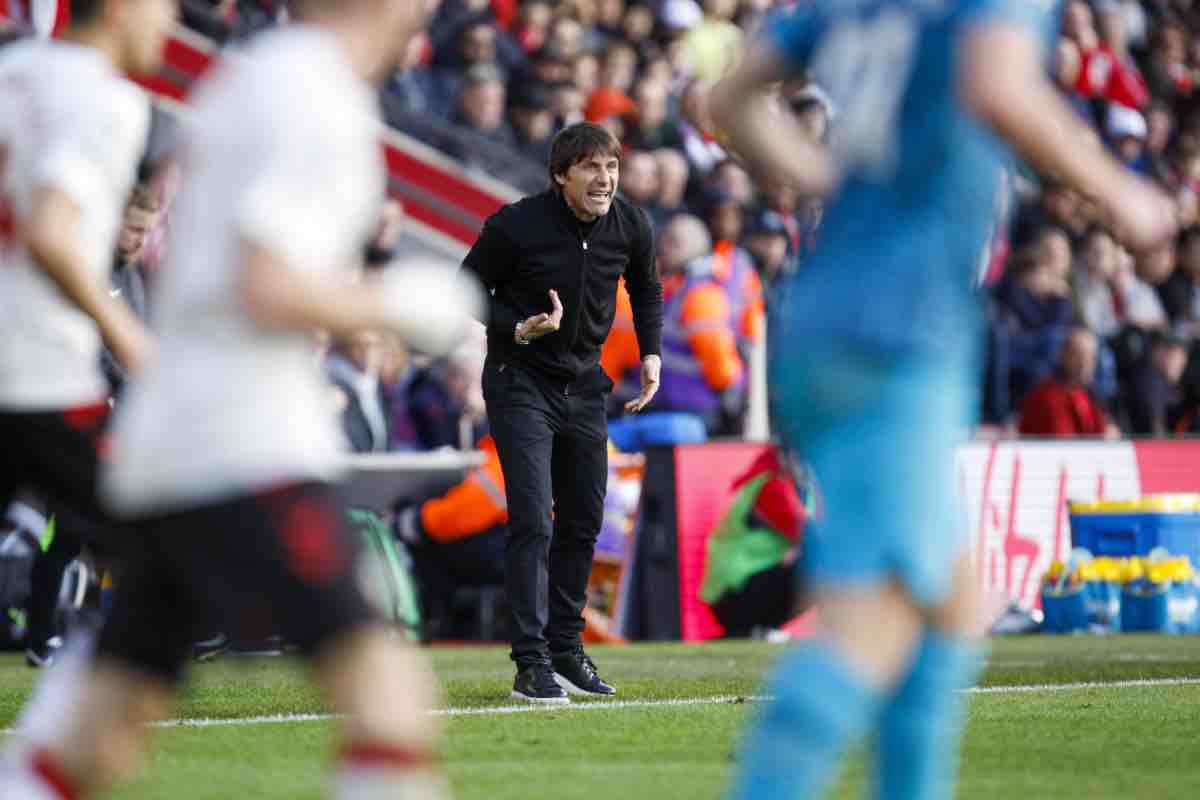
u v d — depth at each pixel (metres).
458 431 45.28
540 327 25.14
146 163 37.81
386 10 11.02
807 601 42.50
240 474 10.64
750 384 44.66
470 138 54.38
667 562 42.12
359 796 10.80
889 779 12.73
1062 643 40.72
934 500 11.85
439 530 41.22
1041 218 59.53
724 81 13.34
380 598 39.09
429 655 37.19
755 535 42.25
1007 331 52.56
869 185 12.39
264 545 10.65
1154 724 21.92
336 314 10.41
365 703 10.84
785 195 49.41
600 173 25.67
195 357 10.73
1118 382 55.25
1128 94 67.75
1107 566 45.25
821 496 12.09
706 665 33.34
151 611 12.12
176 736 20.61
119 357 14.58
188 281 10.73
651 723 22.20
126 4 15.41
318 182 10.48
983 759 18.75
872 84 12.34
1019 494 45.59
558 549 26.47
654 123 55.19
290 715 23.05
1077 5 67.19
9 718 22.95
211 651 33.66
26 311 15.70
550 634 26.28
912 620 11.91
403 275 10.70
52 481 15.98
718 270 44.31
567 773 17.80
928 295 12.09
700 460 42.22
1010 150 11.63
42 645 33.47
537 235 25.78
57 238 14.22
